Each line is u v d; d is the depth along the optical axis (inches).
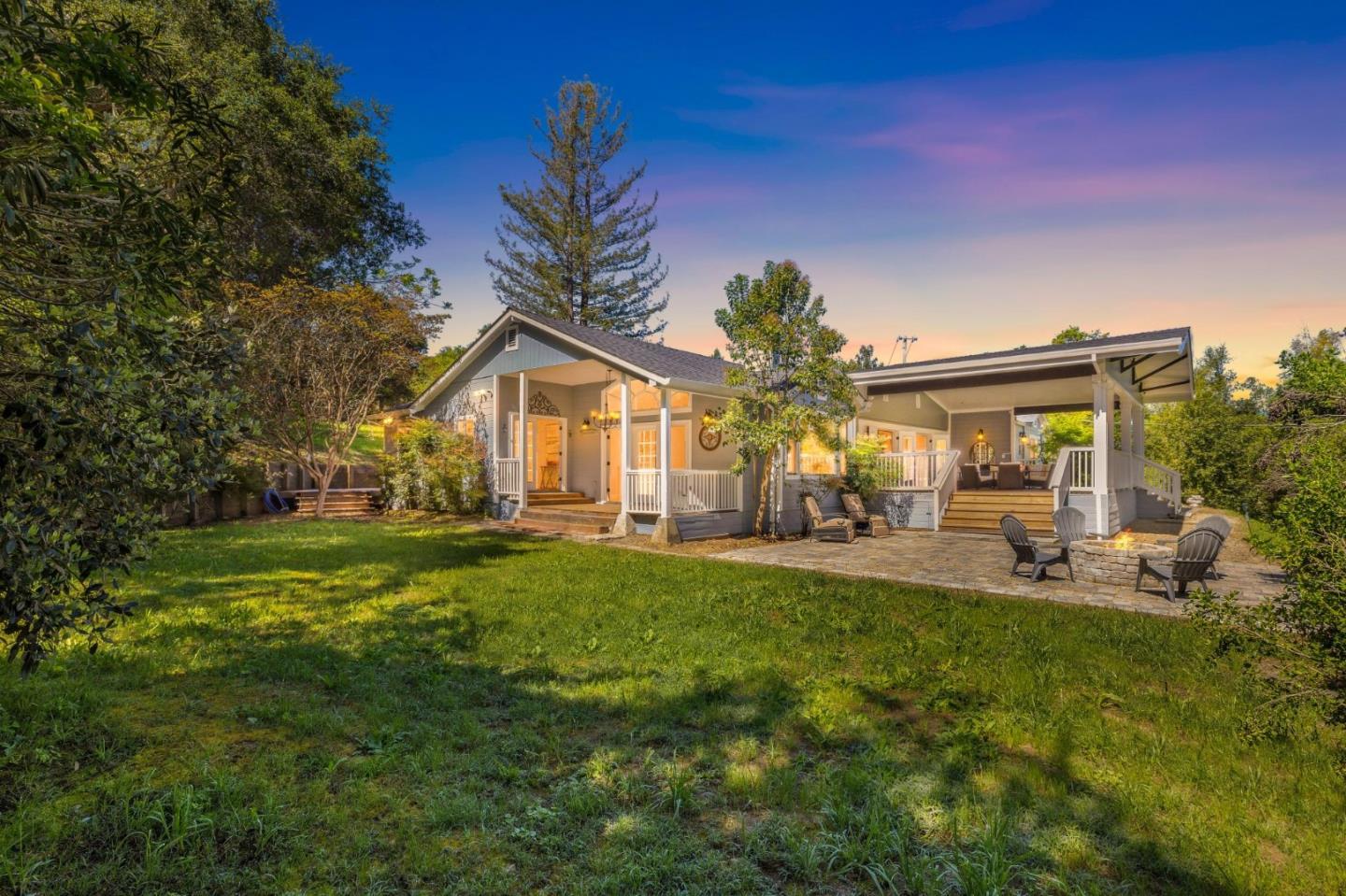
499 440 673.6
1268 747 137.9
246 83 745.6
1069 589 324.5
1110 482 519.2
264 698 160.4
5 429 87.1
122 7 479.8
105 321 99.5
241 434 121.6
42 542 84.0
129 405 94.3
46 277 98.3
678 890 89.7
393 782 118.6
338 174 892.0
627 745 140.3
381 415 852.0
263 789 111.2
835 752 139.2
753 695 171.3
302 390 666.8
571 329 609.0
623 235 1395.2
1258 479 637.9
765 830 106.0
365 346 692.7
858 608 271.9
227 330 114.5
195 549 412.5
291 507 738.2
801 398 534.9
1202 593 156.0
